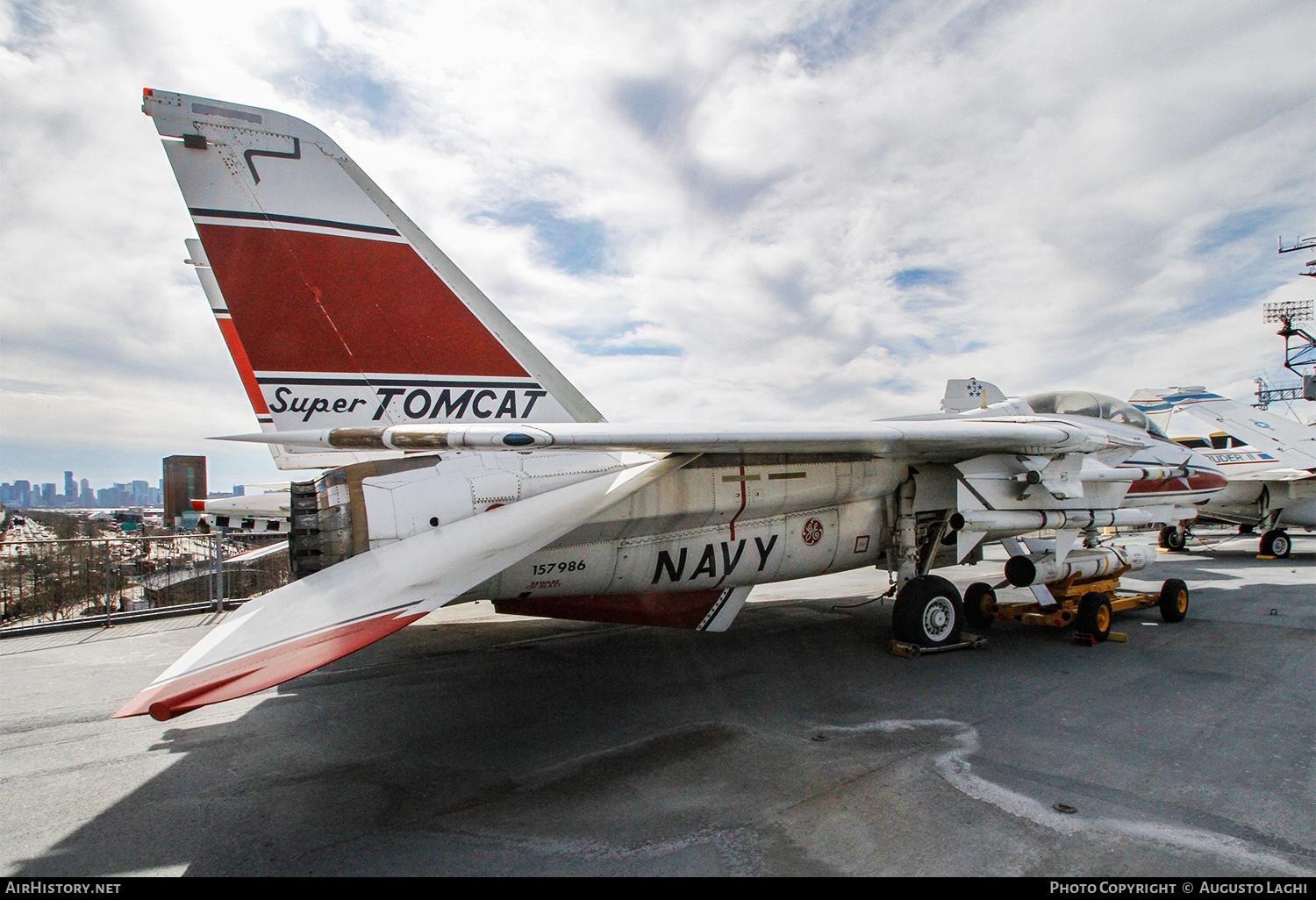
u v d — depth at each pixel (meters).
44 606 8.64
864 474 6.43
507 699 5.12
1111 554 7.35
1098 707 4.69
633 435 3.88
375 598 3.56
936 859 2.76
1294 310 26.50
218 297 8.01
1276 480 14.23
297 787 3.62
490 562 3.82
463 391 5.32
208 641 3.29
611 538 5.33
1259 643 6.58
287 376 4.84
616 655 6.46
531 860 2.82
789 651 6.51
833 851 2.84
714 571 5.89
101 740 4.40
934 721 4.45
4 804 3.47
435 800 3.41
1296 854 2.77
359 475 4.57
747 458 5.80
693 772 3.68
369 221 5.08
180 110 4.62
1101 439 6.68
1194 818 3.08
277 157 4.84
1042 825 3.04
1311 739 4.05
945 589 6.40
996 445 5.80
